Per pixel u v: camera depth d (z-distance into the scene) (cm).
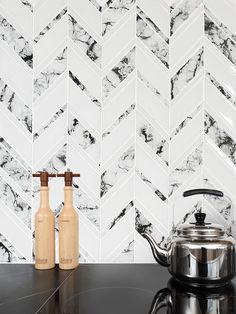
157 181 138
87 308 90
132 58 139
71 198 125
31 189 140
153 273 121
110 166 139
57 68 140
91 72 140
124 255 139
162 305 92
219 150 138
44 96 140
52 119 140
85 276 117
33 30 140
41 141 140
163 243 138
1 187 140
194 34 139
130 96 139
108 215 139
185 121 138
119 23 139
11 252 139
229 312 88
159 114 139
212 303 94
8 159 140
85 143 139
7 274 119
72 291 102
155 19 139
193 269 104
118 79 139
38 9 140
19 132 140
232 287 107
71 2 140
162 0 139
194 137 138
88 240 139
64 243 124
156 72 139
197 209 138
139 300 95
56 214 139
